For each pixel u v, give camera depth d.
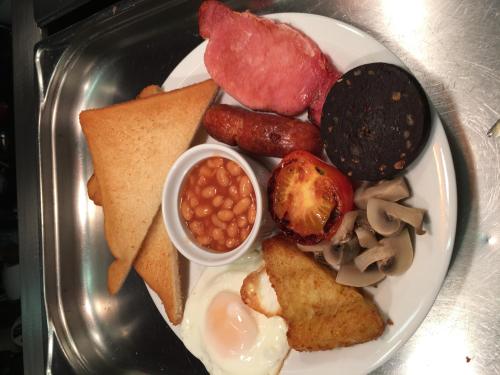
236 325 0.34
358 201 0.29
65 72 0.43
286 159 0.29
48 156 0.43
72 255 0.44
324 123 0.29
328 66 0.30
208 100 0.35
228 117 0.32
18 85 0.47
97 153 0.39
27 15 0.47
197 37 0.39
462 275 0.29
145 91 0.39
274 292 0.33
